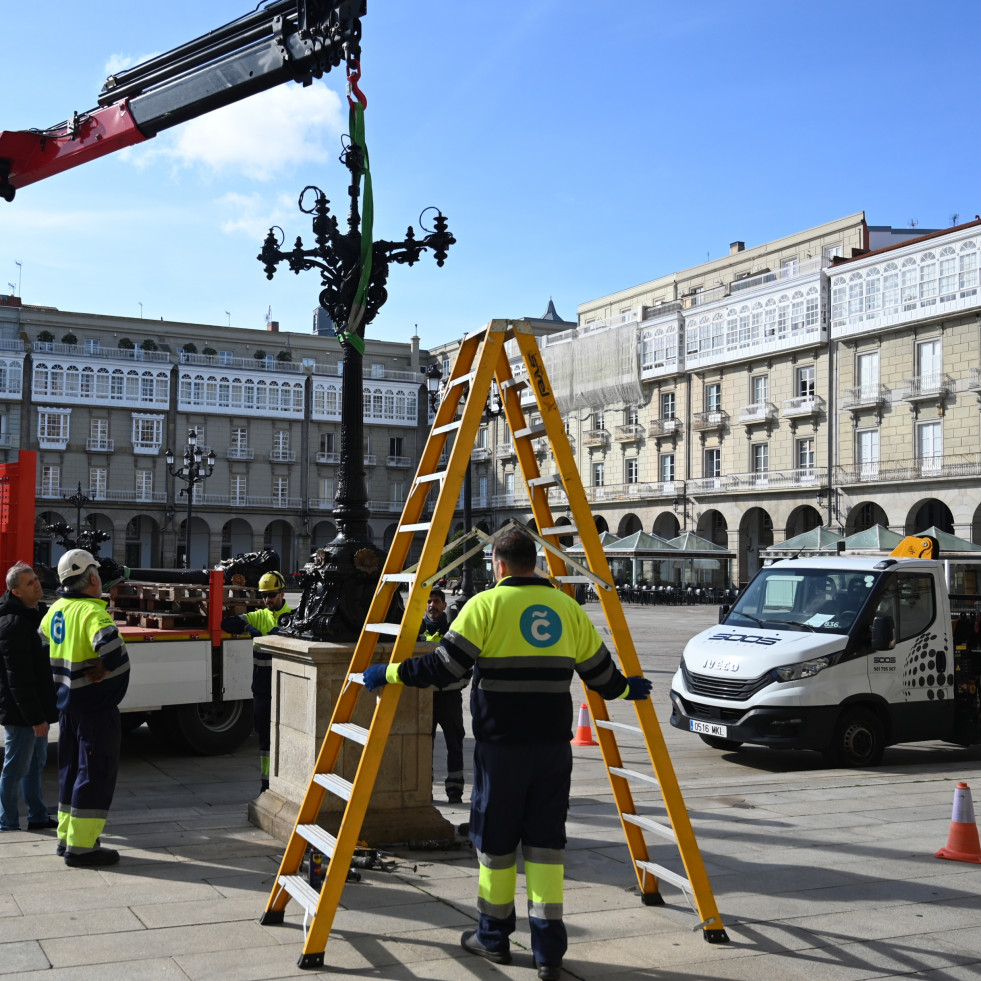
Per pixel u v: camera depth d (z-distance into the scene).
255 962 3.94
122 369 65.50
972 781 8.44
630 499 56.06
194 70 8.31
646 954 4.09
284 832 5.86
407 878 5.14
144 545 69.00
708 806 7.12
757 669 9.43
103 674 5.38
